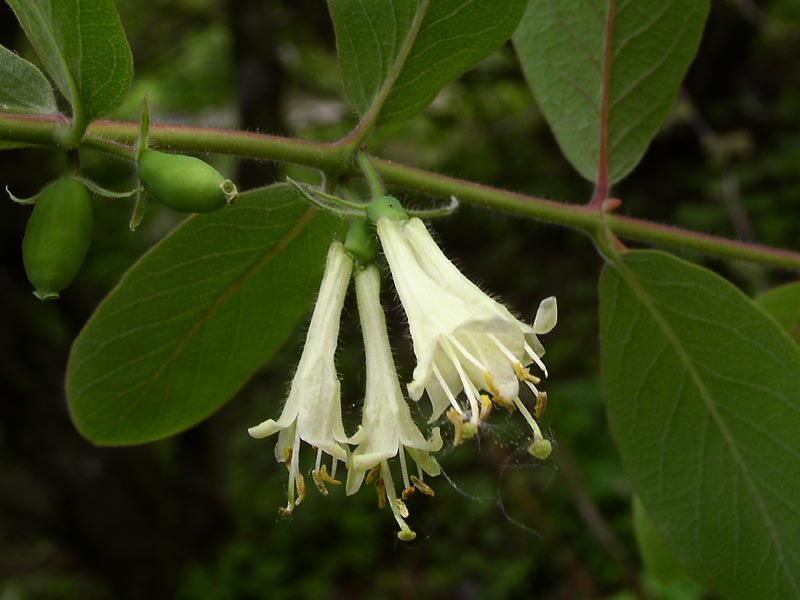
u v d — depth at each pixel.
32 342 0.22
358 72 0.06
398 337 0.15
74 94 0.05
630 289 0.07
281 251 0.07
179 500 0.28
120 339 0.07
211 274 0.07
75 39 0.05
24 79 0.06
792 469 0.07
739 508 0.07
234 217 0.07
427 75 0.06
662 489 0.07
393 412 0.05
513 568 0.26
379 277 0.06
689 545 0.07
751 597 0.07
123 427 0.07
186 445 0.29
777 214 0.31
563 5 0.08
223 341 0.07
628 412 0.08
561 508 0.25
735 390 0.07
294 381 0.05
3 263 0.21
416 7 0.06
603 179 0.08
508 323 0.05
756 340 0.07
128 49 0.05
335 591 0.28
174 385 0.07
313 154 0.06
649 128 0.08
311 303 0.07
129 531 0.26
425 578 0.27
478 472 0.28
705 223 0.31
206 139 0.06
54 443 0.24
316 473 0.05
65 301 0.24
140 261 0.07
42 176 0.21
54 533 0.26
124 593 0.27
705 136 0.30
